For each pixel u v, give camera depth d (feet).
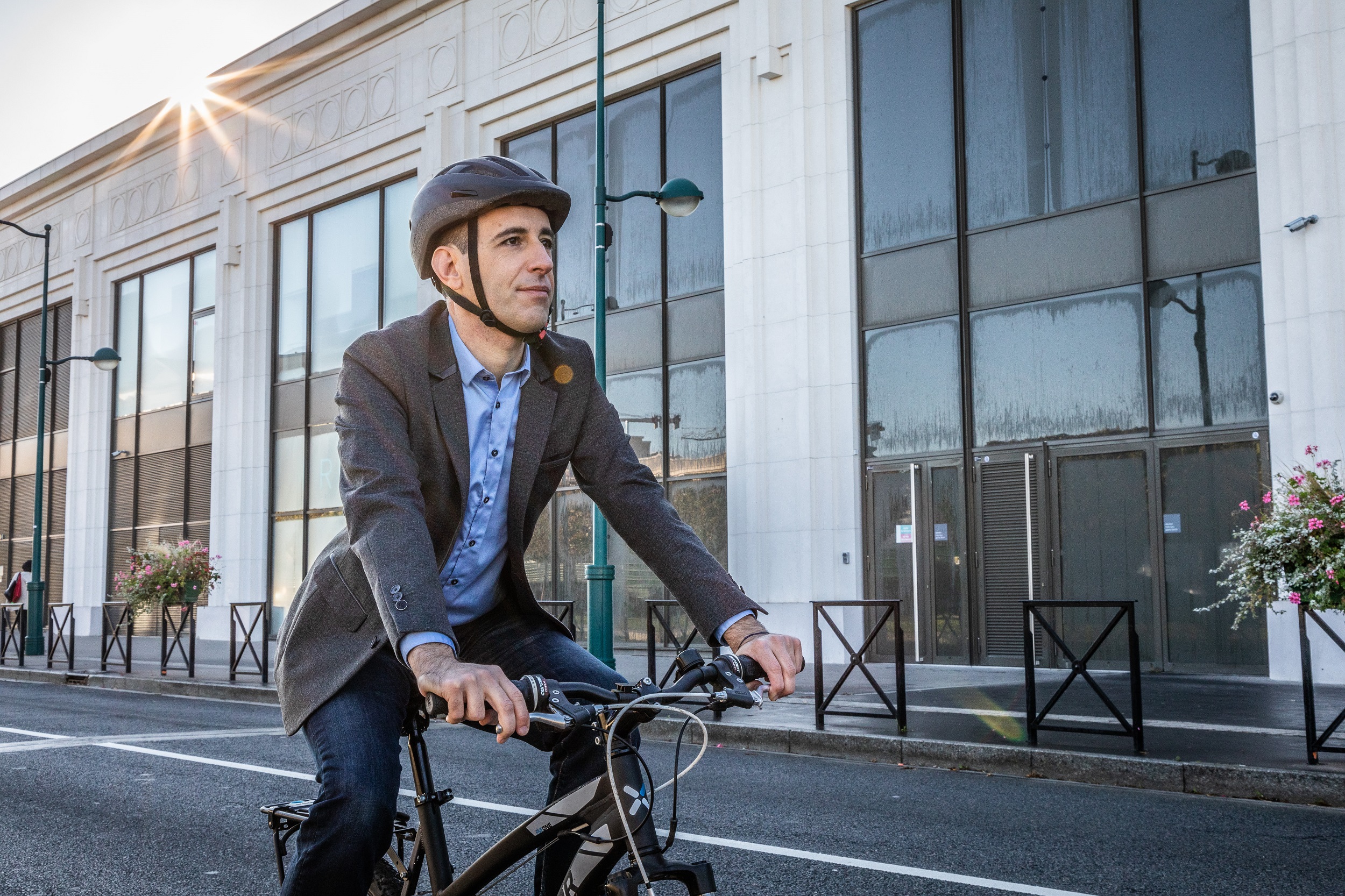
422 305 66.59
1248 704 31.53
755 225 50.72
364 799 6.89
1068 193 44.09
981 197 46.32
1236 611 39.11
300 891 6.94
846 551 47.67
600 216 41.32
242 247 77.25
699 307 54.03
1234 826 18.67
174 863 16.05
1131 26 42.83
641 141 56.95
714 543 52.65
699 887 5.89
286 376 75.00
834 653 47.55
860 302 48.96
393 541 6.83
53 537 93.66
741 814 19.57
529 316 7.42
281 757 26.45
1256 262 39.50
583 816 6.51
